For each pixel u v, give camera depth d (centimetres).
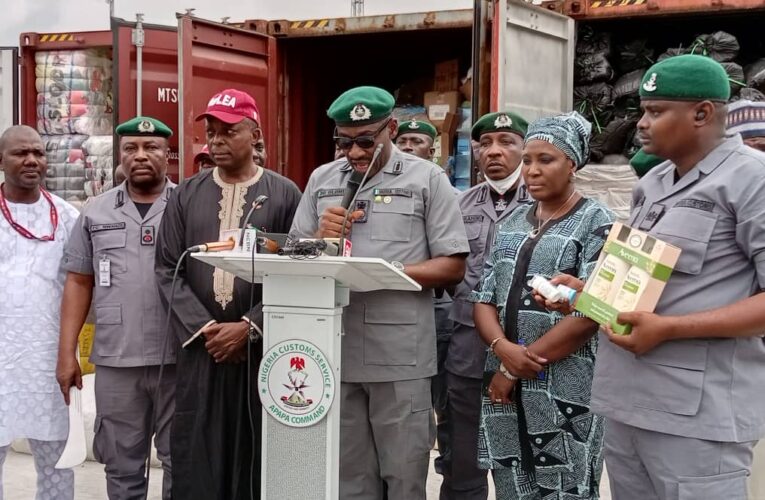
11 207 337
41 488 350
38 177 337
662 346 222
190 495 305
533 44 493
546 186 265
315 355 246
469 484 355
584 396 259
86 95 626
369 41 613
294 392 248
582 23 547
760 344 225
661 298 224
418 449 296
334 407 247
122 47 544
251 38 574
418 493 299
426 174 299
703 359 219
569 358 259
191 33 520
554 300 241
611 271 225
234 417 305
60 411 342
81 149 621
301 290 246
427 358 299
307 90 629
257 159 415
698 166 225
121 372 338
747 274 220
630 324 218
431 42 616
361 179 294
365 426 300
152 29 556
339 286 252
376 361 291
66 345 336
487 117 370
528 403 264
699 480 220
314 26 588
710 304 219
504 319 272
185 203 318
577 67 545
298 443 248
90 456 461
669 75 221
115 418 340
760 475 286
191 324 302
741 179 217
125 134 343
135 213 342
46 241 340
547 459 263
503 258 278
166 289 313
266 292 250
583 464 260
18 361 334
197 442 304
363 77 675
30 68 634
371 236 293
